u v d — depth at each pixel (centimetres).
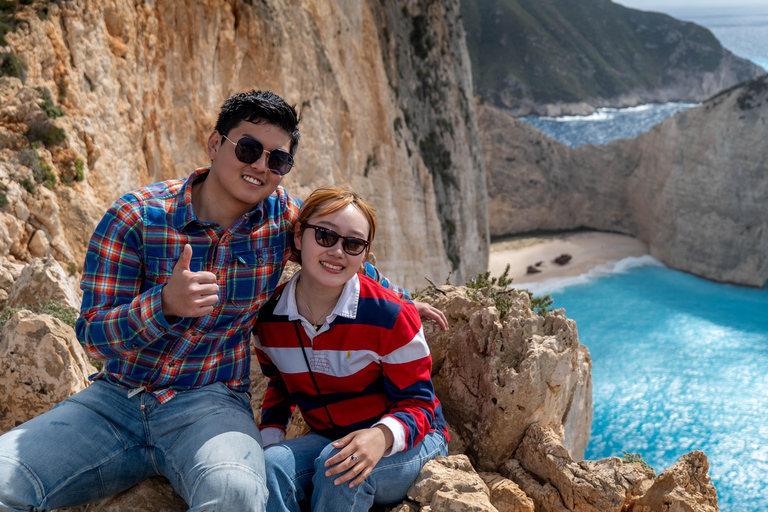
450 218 4400
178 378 282
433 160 4144
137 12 1731
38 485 246
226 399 292
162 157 1814
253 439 273
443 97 4334
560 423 459
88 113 1494
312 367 304
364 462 268
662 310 6281
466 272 4694
